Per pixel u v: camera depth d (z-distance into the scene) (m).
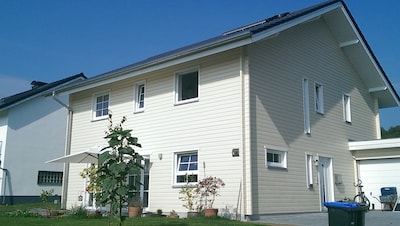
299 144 14.48
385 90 19.97
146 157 15.07
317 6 15.21
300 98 14.97
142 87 16.22
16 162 23.09
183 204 13.57
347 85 18.52
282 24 13.07
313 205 14.66
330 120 16.67
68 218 11.80
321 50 16.88
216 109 13.24
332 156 16.33
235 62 13.00
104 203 7.70
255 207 12.09
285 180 13.48
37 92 24.09
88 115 17.97
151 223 10.05
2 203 22.17
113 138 7.59
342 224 7.91
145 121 15.47
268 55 13.68
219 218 11.59
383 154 17.09
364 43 18.11
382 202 16.64
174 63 13.69
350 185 17.17
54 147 24.95
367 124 19.59
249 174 12.08
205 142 13.35
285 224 10.52
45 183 24.33
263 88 13.20
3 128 23.27
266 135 12.98
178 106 14.41
